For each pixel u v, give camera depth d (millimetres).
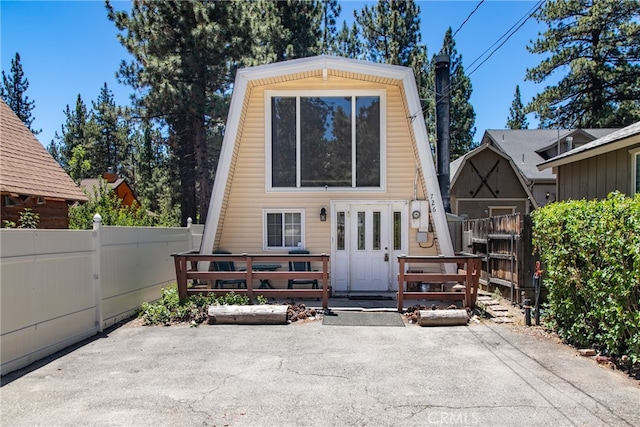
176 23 16719
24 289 5148
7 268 4883
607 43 22000
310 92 9992
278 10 21297
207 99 17266
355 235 9930
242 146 10000
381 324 7059
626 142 9016
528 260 7945
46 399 4113
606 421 3611
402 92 9891
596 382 4488
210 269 9594
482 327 6855
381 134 10023
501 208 20656
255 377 4691
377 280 9852
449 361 5219
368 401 4051
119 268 7488
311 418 3695
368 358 5344
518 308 7992
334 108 10078
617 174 9867
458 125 32219
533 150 22625
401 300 7859
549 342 6012
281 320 7086
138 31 17000
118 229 7492
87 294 6492
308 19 22297
